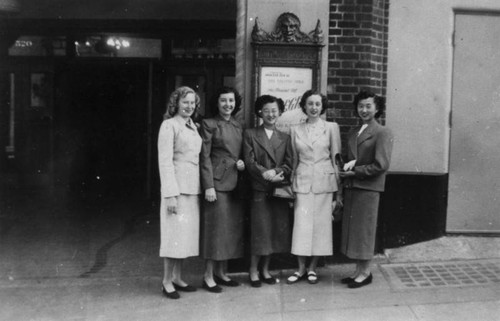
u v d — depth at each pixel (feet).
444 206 20.56
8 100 35.01
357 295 15.94
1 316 14.90
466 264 18.54
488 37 20.26
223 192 16.26
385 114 20.01
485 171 20.49
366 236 16.30
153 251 21.86
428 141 20.22
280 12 18.24
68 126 35.53
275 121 17.04
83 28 32.19
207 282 16.74
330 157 17.03
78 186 35.91
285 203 16.93
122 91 35.94
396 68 20.03
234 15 30.71
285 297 15.93
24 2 30.99
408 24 19.98
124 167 36.50
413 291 16.15
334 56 18.86
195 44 32.07
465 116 20.39
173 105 16.11
